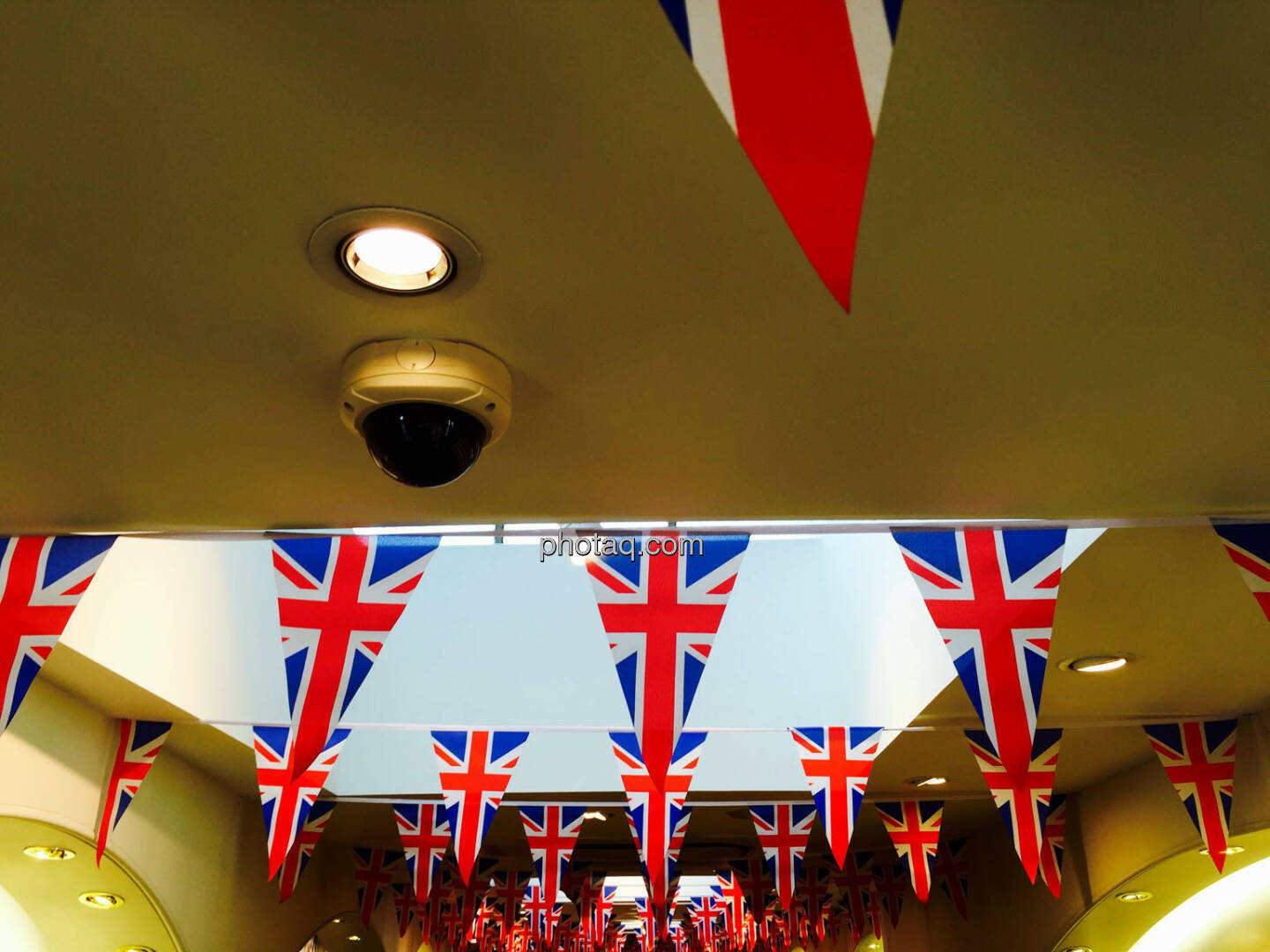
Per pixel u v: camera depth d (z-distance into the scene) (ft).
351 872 23.90
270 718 15.07
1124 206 4.44
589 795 17.22
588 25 3.51
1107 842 17.13
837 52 2.55
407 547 8.57
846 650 16.84
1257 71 3.73
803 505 7.34
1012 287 5.01
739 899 25.82
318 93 3.84
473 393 5.41
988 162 4.20
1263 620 10.20
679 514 7.50
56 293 5.14
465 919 23.18
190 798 16.20
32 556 8.16
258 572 15.75
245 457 6.84
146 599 12.65
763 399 6.00
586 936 24.85
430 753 17.51
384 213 4.47
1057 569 7.98
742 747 17.16
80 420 6.39
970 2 3.46
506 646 18.43
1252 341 5.44
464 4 3.44
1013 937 20.18
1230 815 13.70
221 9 3.48
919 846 17.74
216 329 5.41
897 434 6.39
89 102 3.90
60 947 15.49
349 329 5.39
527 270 4.87
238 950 17.66
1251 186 4.31
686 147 4.07
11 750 11.51
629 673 8.13
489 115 3.92
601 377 5.77
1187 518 7.66
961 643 7.89
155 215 4.55
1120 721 13.56
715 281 4.95
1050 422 6.25
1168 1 3.46
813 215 2.41
